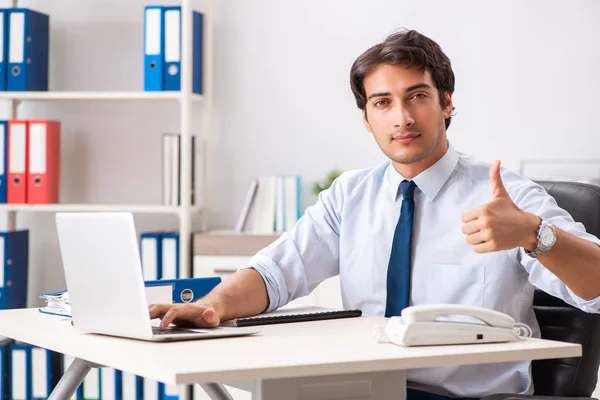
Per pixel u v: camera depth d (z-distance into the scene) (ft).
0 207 13.04
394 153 6.82
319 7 13.56
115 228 5.52
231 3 13.74
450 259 7.06
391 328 5.40
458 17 13.26
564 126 13.07
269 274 7.18
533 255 5.77
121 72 13.99
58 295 7.08
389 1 13.41
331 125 13.56
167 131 13.96
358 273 7.53
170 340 5.56
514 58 13.16
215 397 7.32
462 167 7.29
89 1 14.02
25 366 12.74
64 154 14.12
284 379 4.81
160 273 12.78
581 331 7.12
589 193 7.29
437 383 6.83
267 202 12.92
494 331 5.41
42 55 13.52
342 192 7.77
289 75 13.65
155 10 12.73
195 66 13.23
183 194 12.67
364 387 5.02
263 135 13.71
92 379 12.70
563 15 13.07
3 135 13.08
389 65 6.69
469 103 13.26
